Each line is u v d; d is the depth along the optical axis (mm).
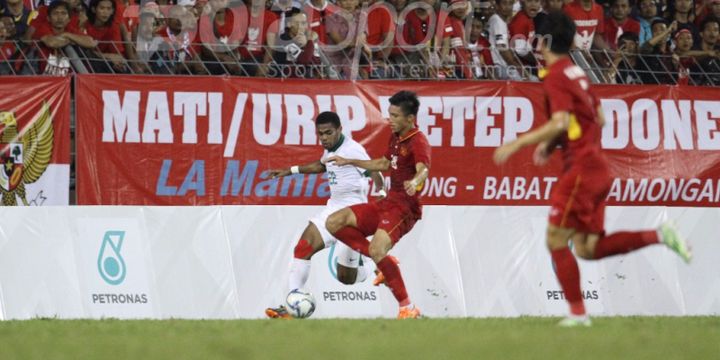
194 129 42219
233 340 20672
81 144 41188
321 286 36906
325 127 33250
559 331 21953
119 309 36156
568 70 21719
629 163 46094
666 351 18438
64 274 36062
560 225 22500
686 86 46750
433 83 44188
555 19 22047
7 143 40562
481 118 44531
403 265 37781
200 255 36938
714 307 39969
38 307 35719
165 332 23234
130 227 36688
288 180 43031
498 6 47156
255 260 37375
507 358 17344
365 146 43438
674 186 46344
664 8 51594
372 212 31781
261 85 42844
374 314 37250
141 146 41750
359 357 17531
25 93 40688
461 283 38219
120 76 41562
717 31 49812
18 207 36094
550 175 45125
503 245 38938
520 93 44844
